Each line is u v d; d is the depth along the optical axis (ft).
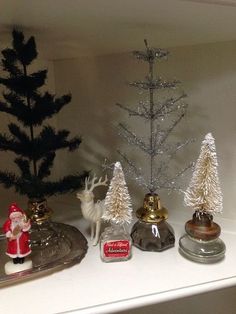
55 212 2.73
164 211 2.11
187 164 2.39
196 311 2.90
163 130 2.30
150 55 1.99
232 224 2.30
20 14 1.57
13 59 1.88
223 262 1.93
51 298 1.64
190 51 2.26
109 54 2.57
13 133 1.98
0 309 1.56
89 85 2.74
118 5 1.45
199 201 1.89
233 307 2.87
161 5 1.44
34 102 1.94
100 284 1.74
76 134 2.90
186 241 2.01
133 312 2.88
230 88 2.16
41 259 1.96
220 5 1.46
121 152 2.65
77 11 1.52
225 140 2.24
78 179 2.17
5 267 1.84
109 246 1.94
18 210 1.86
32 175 2.02
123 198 1.90
